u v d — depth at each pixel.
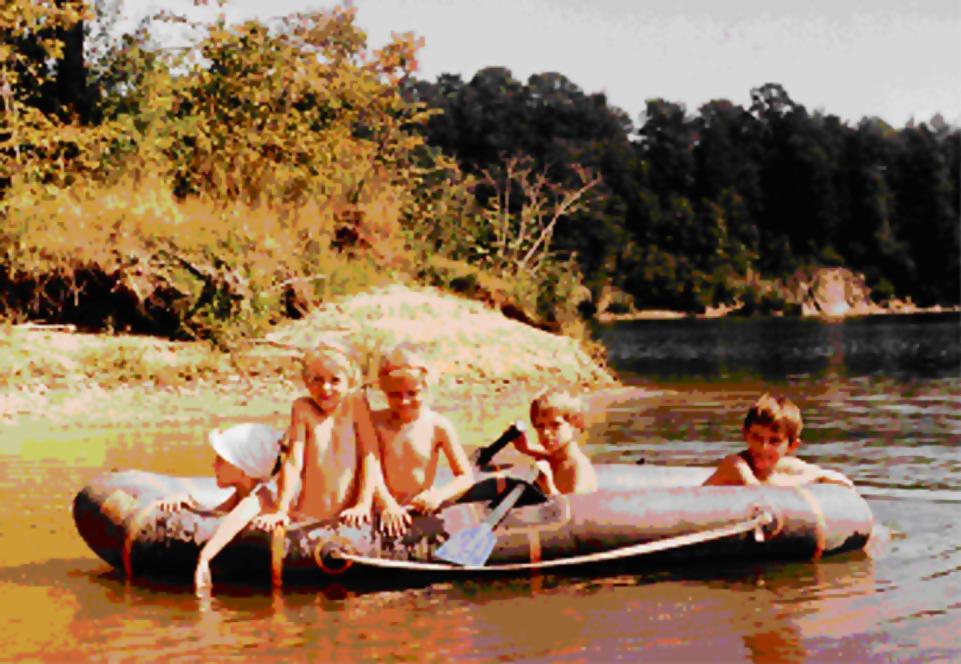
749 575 5.95
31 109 18.41
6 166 17.33
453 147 99.00
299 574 5.79
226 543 5.80
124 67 21.16
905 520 7.23
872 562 6.18
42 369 13.61
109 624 5.19
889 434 11.73
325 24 24.03
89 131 18.48
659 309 93.00
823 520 6.22
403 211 23.64
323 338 6.06
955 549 6.46
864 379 20.31
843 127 108.44
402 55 25.30
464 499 6.27
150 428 11.66
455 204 25.73
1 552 6.55
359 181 22.05
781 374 21.80
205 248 16.28
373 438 6.03
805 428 12.33
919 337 42.44
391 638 4.95
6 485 8.60
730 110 108.75
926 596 5.52
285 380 14.59
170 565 5.86
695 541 6.02
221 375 14.47
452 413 13.27
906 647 4.76
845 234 104.12
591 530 5.96
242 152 20.27
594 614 5.27
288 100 22.31
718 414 13.65
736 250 98.31
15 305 15.45
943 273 104.31
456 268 21.34
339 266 18.95
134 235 16.12
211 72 21.64
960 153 106.25
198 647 4.85
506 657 4.68
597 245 91.25
